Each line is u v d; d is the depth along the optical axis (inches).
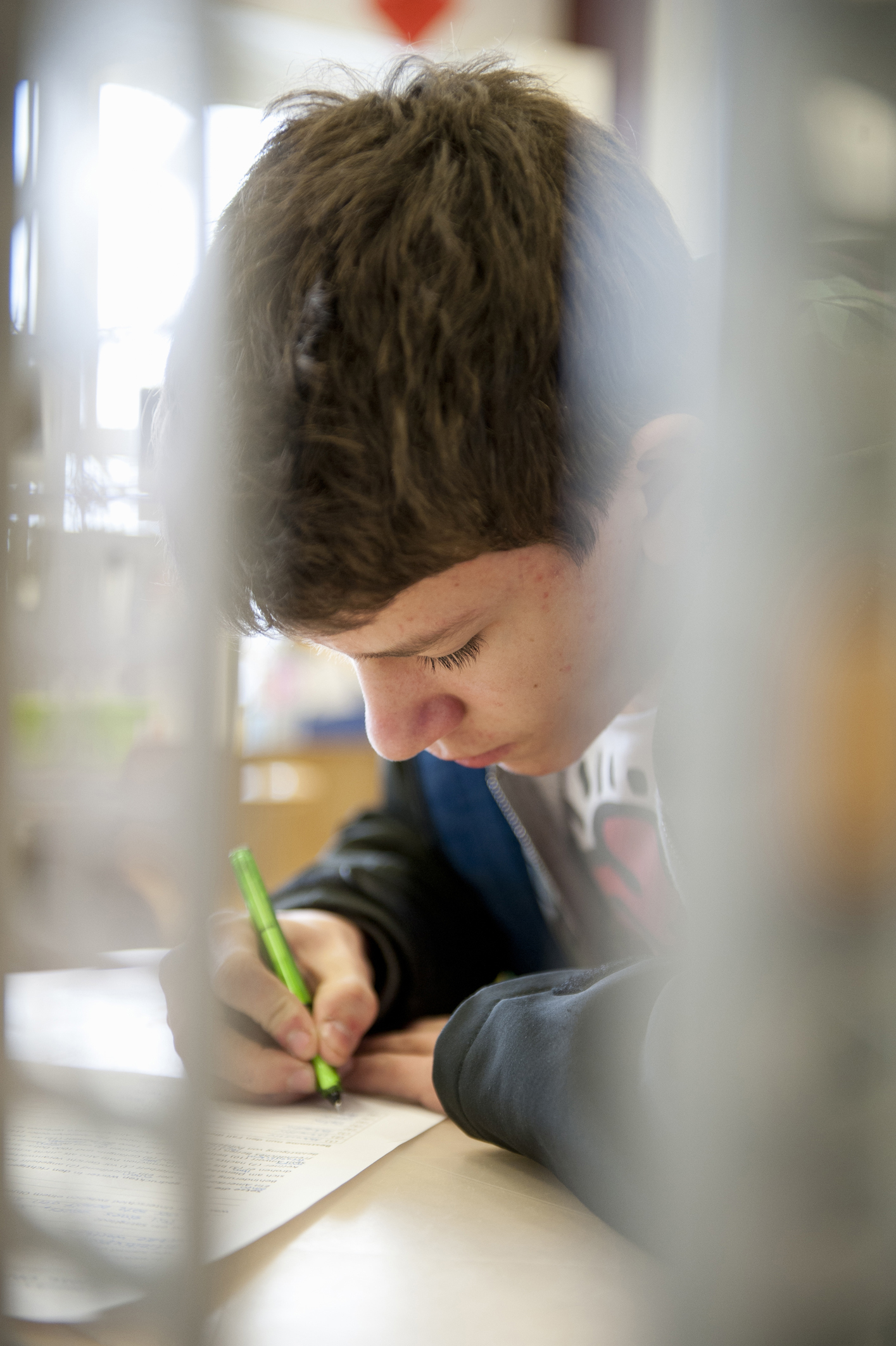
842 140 8.3
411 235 15.3
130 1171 13.0
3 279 9.3
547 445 16.1
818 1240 9.2
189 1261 8.7
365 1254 13.7
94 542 9.6
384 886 27.4
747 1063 9.1
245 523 14.8
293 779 72.9
